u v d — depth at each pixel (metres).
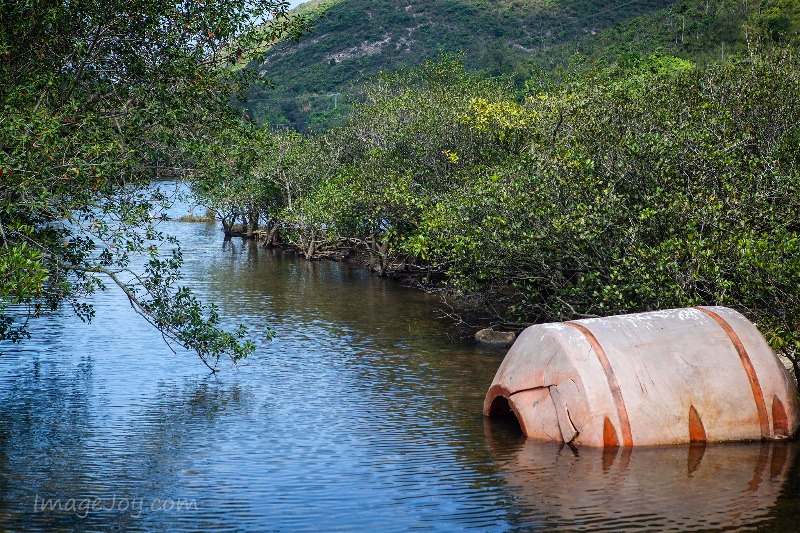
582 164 16.22
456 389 13.89
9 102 11.87
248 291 27.36
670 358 10.10
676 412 9.88
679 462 9.23
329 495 8.52
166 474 9.30
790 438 10.05
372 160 32.75
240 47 13.88
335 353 17.16
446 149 30.55
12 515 7.91
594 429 9.81
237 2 13.62
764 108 18.86
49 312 21.64
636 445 9.77
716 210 13.52
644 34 115.19
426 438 10.77
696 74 21.42
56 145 10.98
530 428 10.62
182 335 14.54
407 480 8.98
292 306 24.06
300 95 180.88
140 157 13.19
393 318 22.02
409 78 44.25
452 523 7.60
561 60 102.00
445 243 19.22
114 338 18.38
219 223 64.75
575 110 20.75
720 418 9.95
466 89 35.72
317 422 11.73
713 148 15.56
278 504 8.23
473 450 10.14
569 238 16.27
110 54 13.59
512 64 113.75
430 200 25.52
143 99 13.14
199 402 12.92
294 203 40.91
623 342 10.20
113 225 12.64
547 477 8.88
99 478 9.13
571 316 17.12
